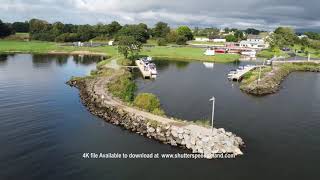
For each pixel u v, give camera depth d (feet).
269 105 290.97
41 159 169.37
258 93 338.54
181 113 255.91
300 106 290.15
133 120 221.25
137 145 187.83
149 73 435.53
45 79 399.03
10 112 247.91
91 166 162.61
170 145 187.62
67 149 181.47
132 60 598.75
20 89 333.62
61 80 394.93
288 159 174.70
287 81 433.48
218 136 185.68
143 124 213.05
